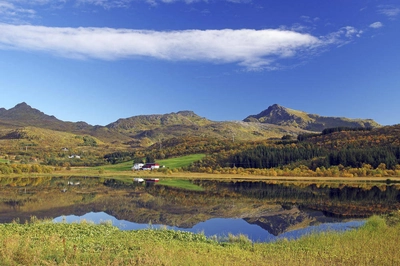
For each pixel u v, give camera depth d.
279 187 84.69
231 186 87.12
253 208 50.53
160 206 51.66
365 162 119.69
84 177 117.50
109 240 21.94
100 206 50.41
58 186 81.56
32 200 54.91
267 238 30.95
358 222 38.53
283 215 44.38
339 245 22.45
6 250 15.03
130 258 16.12
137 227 36.03
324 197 63.59
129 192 70.12
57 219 39.53
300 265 17.86
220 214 45.28
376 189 78.44
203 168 140.50
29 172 129.38
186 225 37.84
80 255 16.08
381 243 22.41
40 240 19.80
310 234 27.31
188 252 18.61
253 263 17.86
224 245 24.09
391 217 37.31
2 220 37.31
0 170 119.88
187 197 63.22
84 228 26.61
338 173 114.38
